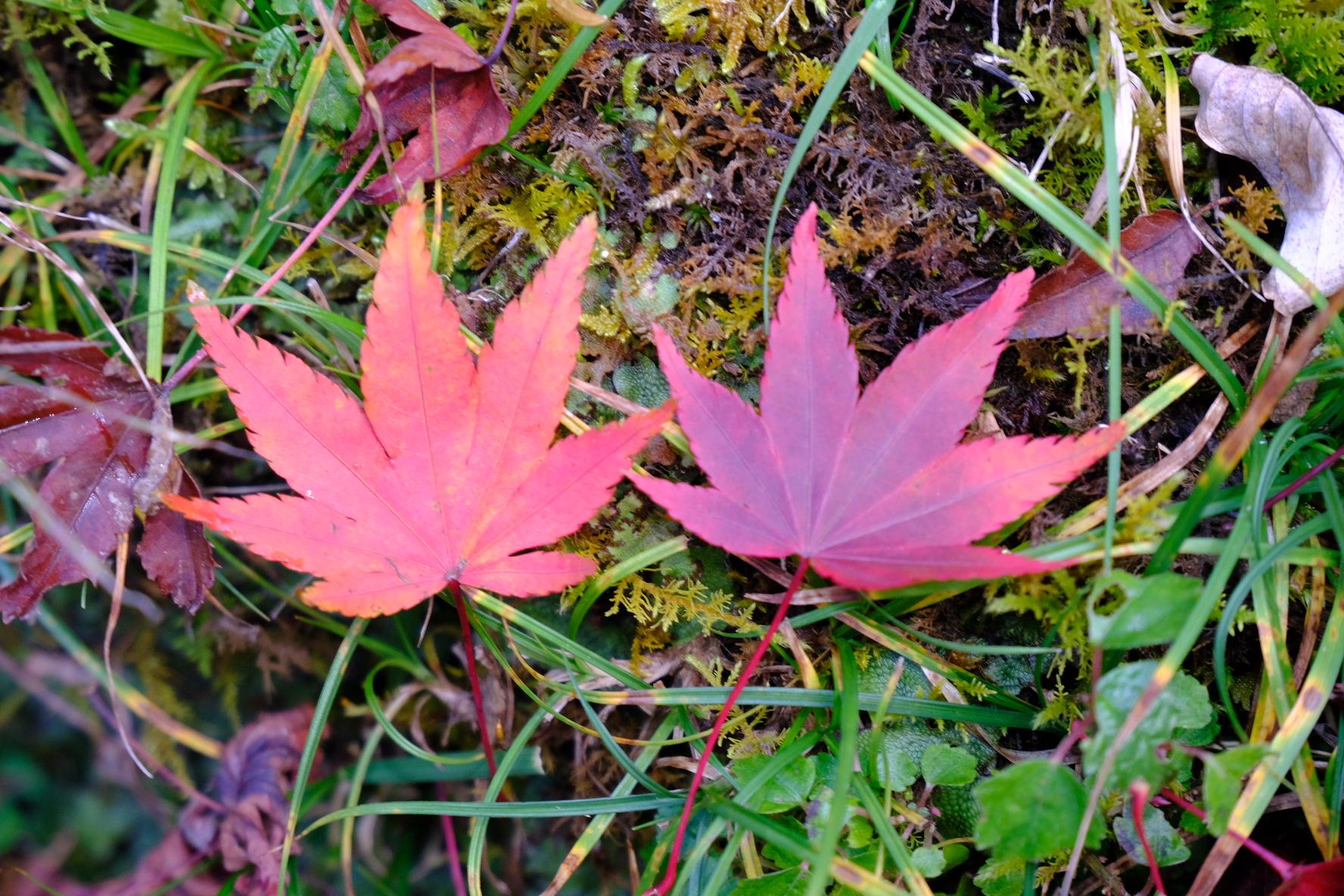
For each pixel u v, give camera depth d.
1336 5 0.36
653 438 0.37
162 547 0.36
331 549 0.35
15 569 0.40
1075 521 0.36
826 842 0.34
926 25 0.37
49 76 0.40
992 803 0.34
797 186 0.37
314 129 0.38
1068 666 0.37
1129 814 0.36
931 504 0.34
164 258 0.38
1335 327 0.36
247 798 0.40
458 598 0.36
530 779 0.41
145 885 0.41
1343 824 0.36
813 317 0.35
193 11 0.39
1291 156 0.36
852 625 0.37
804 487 0.35
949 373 0.35
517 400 0.35
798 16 0.37
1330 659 0.35
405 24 0.36
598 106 0.37
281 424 0.35
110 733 0.41
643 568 0.37
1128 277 0.35
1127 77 0.36
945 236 0.37
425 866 0.41
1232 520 0.36
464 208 0.37
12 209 0.40
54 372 0.36
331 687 0.37
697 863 0.36
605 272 0.37
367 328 0.35
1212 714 0.37
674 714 0.38
